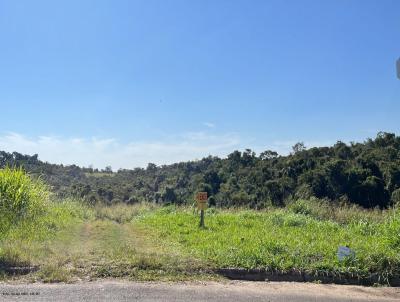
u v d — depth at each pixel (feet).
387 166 117.50
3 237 32.68
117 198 126.62
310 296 21.24
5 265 23.79
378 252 27.25
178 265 24.81
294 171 132.57
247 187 135.03
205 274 24.13
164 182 179.11
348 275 24.97
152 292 20.43
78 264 24.53
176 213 61.05
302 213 52.29
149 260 24.91
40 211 45.88
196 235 37.76
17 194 39.42
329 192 112.57
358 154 142.41
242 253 27.02
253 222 46.29
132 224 53.98
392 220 38.24
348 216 50.49
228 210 63.05
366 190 108.99
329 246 30.09
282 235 36.11
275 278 24.68
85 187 127.85
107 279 22.52
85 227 47.70
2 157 107.14
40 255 26.78
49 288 20.56
